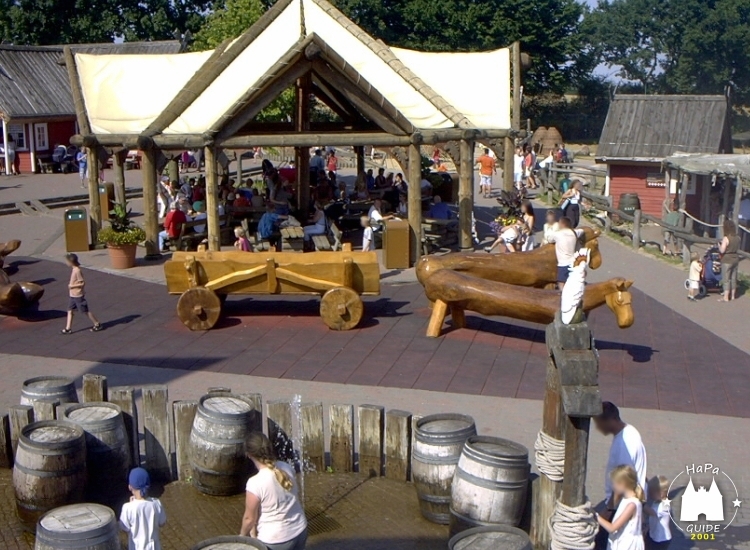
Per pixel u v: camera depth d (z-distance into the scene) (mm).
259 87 20609
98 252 23422
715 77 77000
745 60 76438
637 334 16406
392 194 29062
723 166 24969
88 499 9609
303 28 23578
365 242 22688
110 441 9586
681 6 79688
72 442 9039
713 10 77125
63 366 14344
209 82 22484
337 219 26672
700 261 19000
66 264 21875
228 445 9750
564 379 7160
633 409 12625
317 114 52281
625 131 32594
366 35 24656
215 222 21266
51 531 7336
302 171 26969
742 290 19938
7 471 10523
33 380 10938
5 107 41312
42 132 43062
